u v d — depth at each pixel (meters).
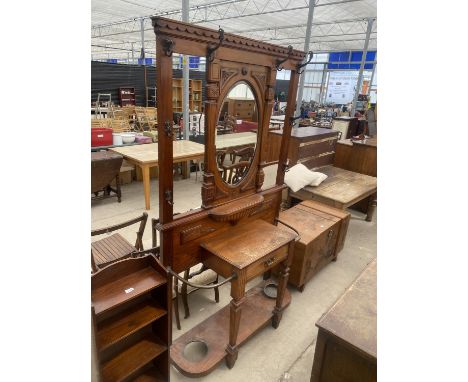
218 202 1.84
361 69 8.07
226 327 2.08
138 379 1.61
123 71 9.10
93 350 1.21
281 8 8.96
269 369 1.90
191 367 1.78
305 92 18.55
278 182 2.31
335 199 3.24
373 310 1.50
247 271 1.66
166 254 1.67
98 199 4.21
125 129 6.50
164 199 1.57
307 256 2.47
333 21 9.16
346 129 6.88
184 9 3.79
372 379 1.39
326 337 1.44
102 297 1.30
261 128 1.95
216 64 1.51
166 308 1.49
